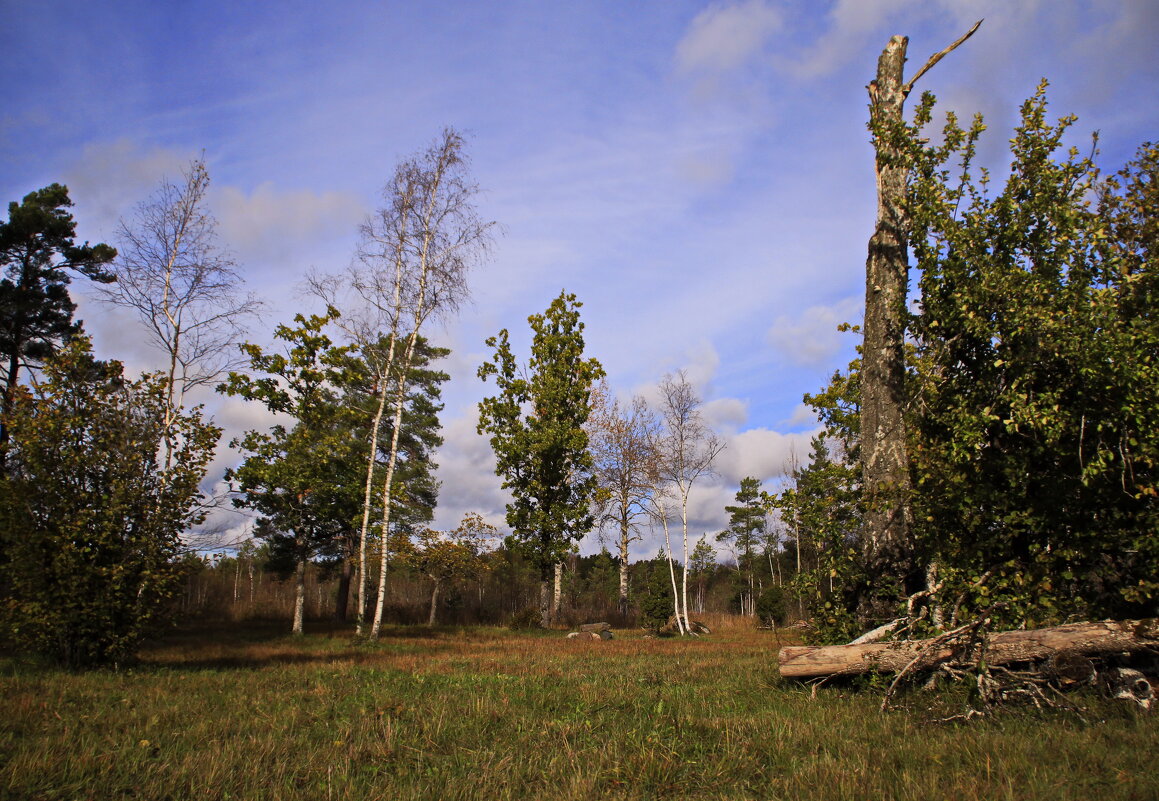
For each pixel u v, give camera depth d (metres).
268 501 27.19
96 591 12.53
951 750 5.64
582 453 36.16
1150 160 10.84
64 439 12.67
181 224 18.34
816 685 8.79
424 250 23.33
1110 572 8.79
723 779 5.27
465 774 5.52
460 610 46.22
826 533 11.93
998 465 9.78
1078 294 9.30
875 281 11.87
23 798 5.00
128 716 7.88
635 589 63.56
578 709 8.07
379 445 35.34
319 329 26.17
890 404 11.37
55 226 23.98
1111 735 5.82
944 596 9.71
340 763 5.79
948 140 10.70
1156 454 8.27
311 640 24.08
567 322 37.31
